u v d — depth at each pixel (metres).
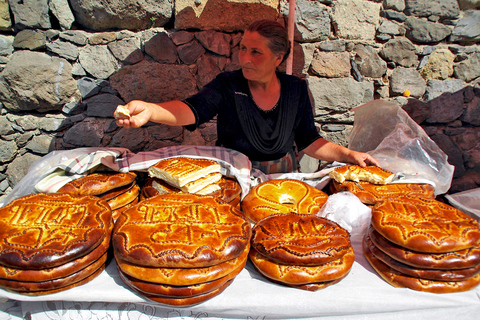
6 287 1.00
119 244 1.06
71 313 1.09
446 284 1.10
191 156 1.73
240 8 2.49
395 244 1.15
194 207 1.26
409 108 2.96
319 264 1.10
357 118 2.52
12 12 2.25
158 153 1.74
